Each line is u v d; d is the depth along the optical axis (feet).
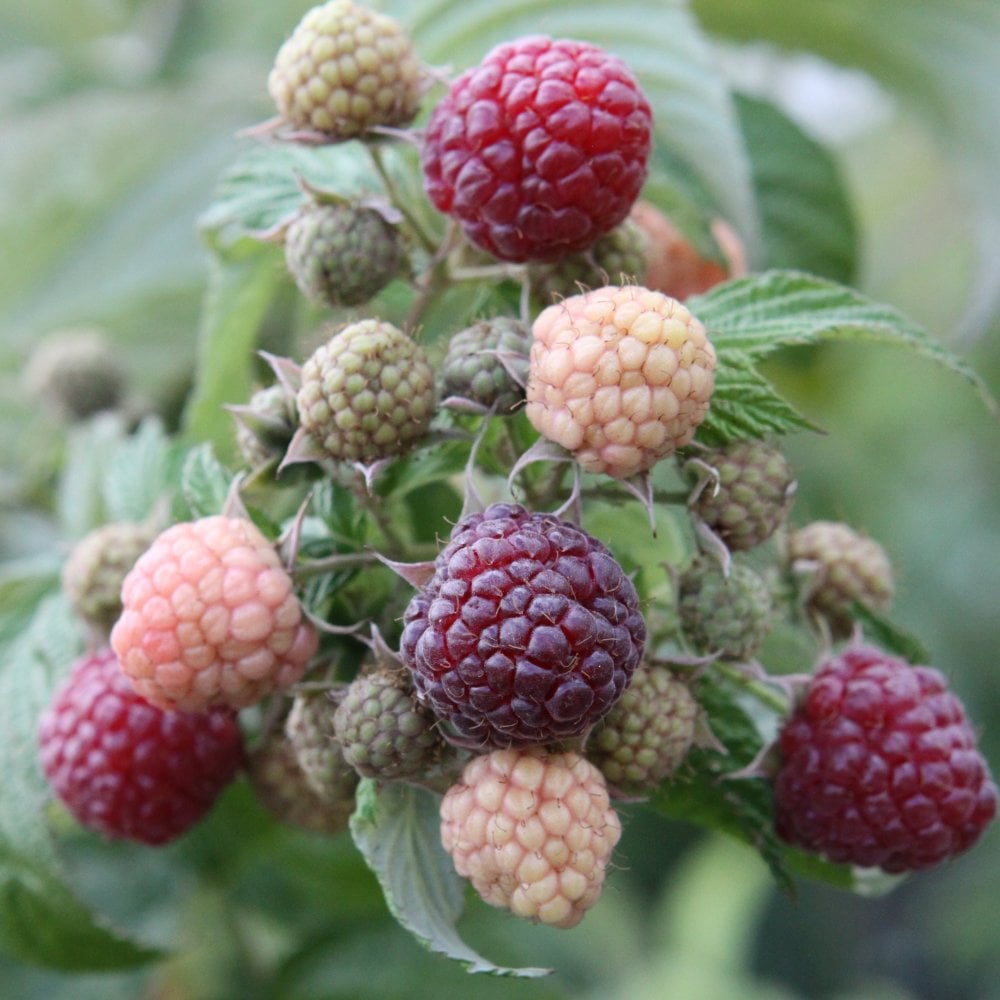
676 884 1.56
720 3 1.03
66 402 0.96
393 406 0.68
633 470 0.67
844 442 1.35
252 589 0.68
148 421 0.86
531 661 0.64
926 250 1.43
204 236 0.81
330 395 0.68
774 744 0.74
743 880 1.47
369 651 0.72
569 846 0.65
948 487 1.55
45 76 1.12
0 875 0.81
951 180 1.26
